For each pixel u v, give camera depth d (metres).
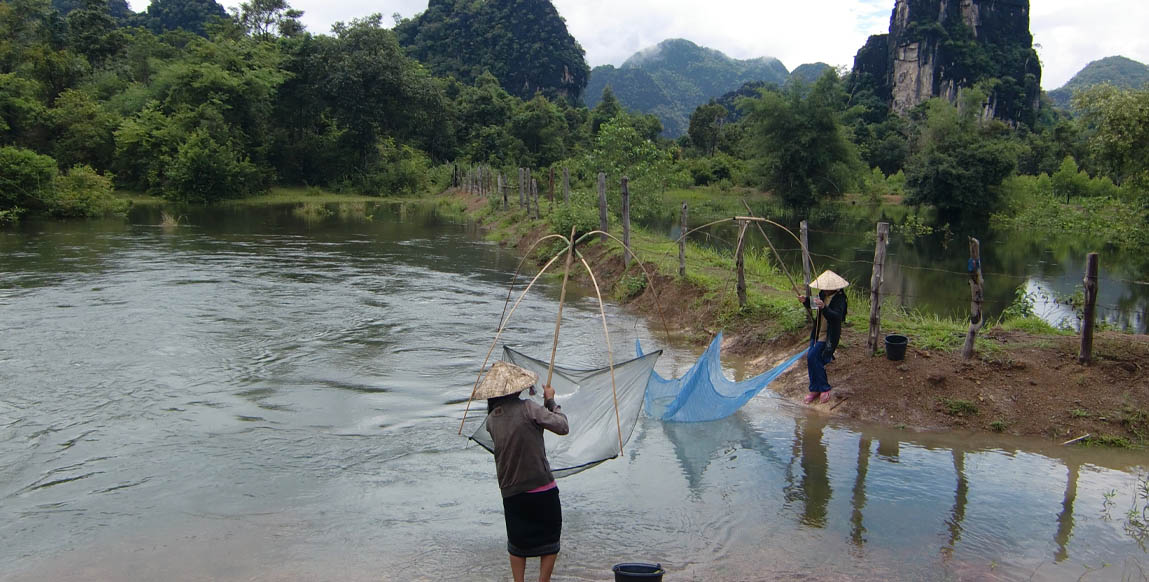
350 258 18.89
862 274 17.75
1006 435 7.04
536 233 20.52
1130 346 7.58
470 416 7.40
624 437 6.22
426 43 123.44
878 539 5.16
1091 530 5.31
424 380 8.56
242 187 42.56
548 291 14.64
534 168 62.38
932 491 5.93
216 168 39.88
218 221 29.20
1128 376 7.34
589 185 28.06
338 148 52.66
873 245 24.66
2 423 6.96
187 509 5.39
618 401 6.34
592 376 6.48
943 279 17.33
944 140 41.94
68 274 15.12
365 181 51.69
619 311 12.70
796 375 8.52
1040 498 5.82
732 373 9.01
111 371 8.63
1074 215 34.78
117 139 39.72
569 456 5.80
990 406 7.32
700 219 32.28
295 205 40.03
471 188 43.31
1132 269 19.42
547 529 4.32
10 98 38.31
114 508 5.38
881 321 9.12
